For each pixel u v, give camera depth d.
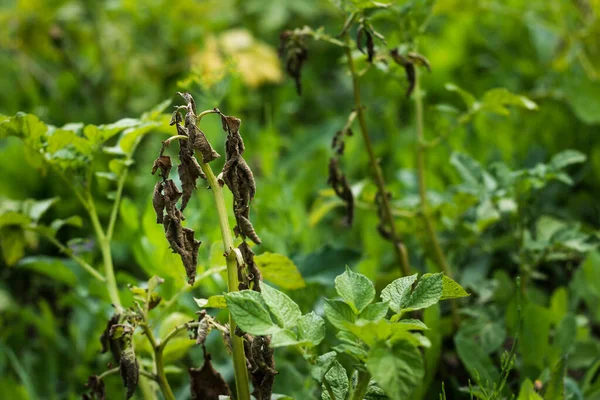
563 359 1.67
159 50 3.49
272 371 1.52
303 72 3.71
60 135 1.74
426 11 1.92
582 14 2.72
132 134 1.75
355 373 1.54
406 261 1.88
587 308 2.11
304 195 2.62
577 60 2.81
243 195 1.50
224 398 1.57
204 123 2.74
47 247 2.52
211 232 2.06
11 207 1.88
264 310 1.43
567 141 2.59
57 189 2.55
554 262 2.17
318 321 1.46
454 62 3.08
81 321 2.12
